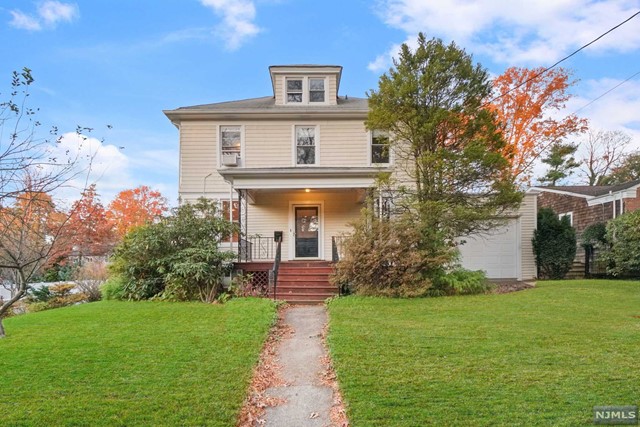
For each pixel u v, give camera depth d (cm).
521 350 545
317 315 904
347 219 1511
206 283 1098
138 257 1134
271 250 1500
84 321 789
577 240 1702
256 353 572
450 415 362
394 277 1037
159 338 650
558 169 3109
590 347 554
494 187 1110
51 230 658
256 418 392
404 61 1151
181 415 374
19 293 565
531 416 356
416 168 1177
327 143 1515
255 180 1256
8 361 530
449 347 566
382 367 493
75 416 370
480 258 1485
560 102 2130
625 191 1611
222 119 1509
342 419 383
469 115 1143
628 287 1118
